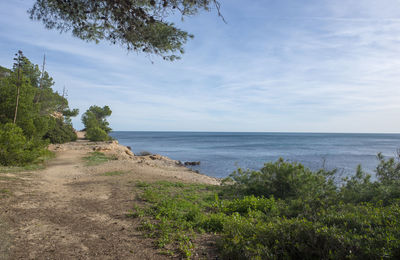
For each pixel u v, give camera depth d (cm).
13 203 654
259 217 564
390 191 618
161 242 441
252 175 955
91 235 475
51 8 589
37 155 1728
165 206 696
